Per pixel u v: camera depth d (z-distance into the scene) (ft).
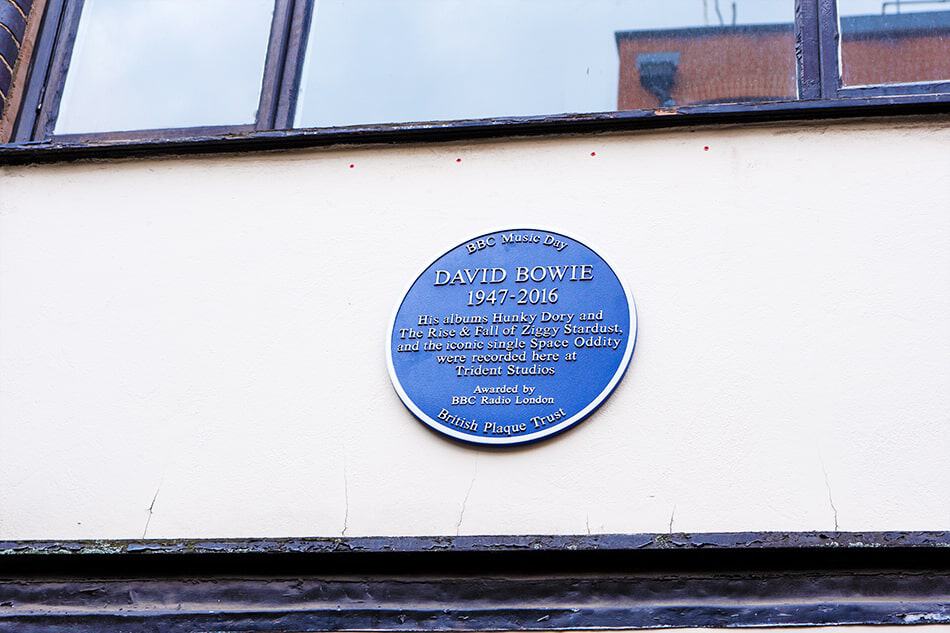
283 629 12.94
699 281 14.34
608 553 12.62
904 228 14.34
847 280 14.12
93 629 13.19
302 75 17.83
